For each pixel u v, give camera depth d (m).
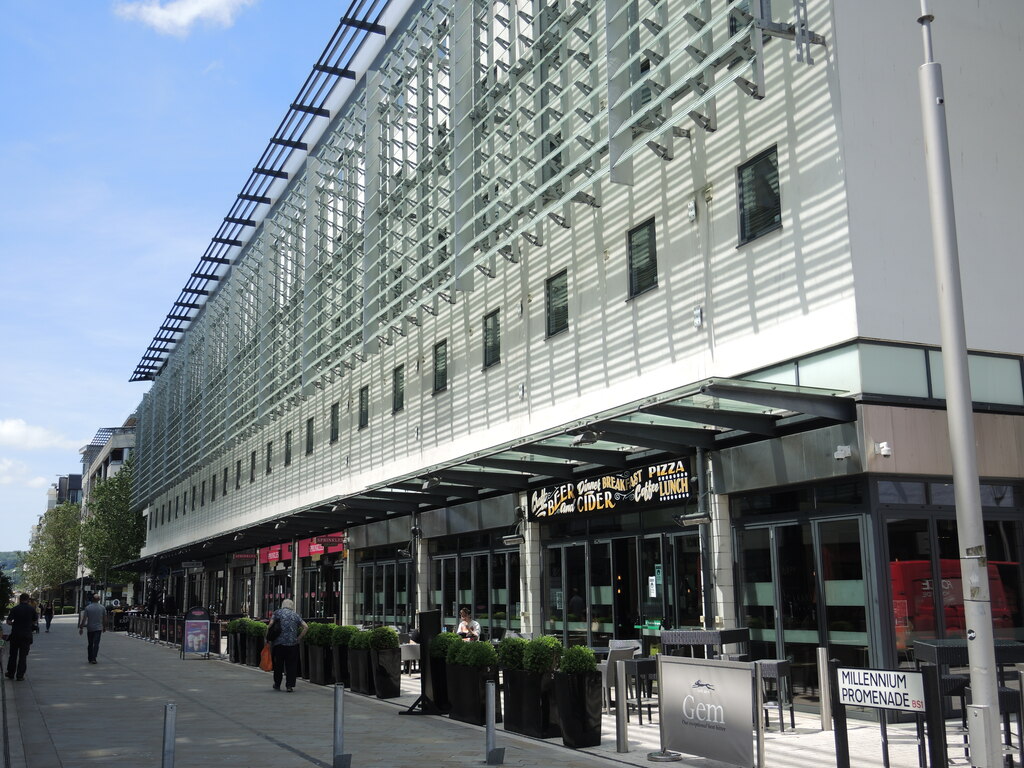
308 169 32.38
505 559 20.53
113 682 18.11
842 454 11.99
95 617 23.69
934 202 8.28
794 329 13.12
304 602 33.47
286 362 33.94
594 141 17.44
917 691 6.98
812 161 13.03
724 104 14.68
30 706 14.03
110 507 71.19
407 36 24.55
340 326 27.52
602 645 16.97
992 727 7.05
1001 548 12.89
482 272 20.88
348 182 28.02
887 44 13.29
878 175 12.79
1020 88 14.46
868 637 11.70
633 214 16.67
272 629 16.48
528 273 19.88
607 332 17.19
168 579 60.72
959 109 13.79
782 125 13.58
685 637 11.97
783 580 13.14
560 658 10.69
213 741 10.52
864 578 11.85
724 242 14.53
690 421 12.88
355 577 29.02
